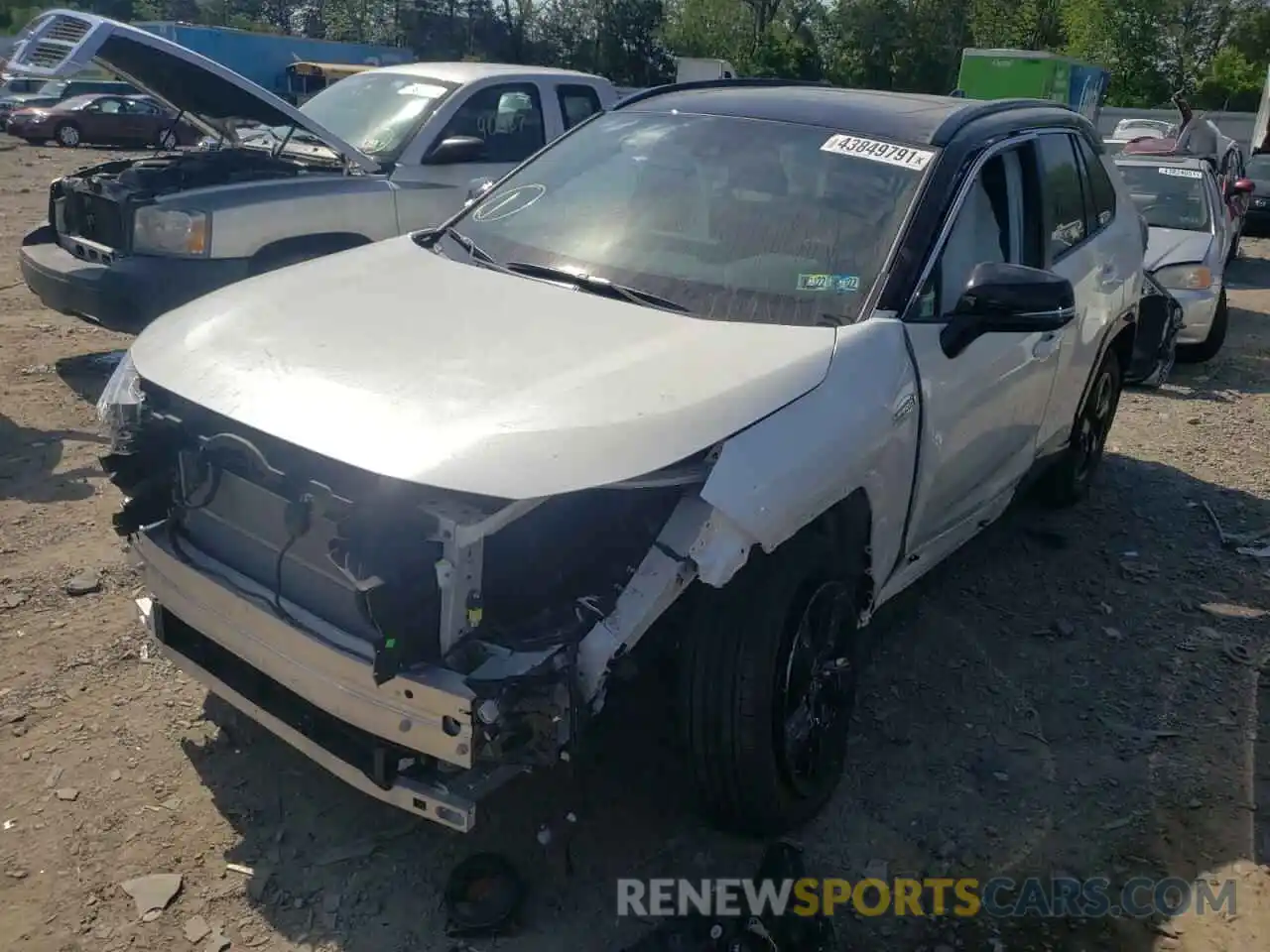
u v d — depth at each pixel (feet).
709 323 10.38
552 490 7.86
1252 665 14.02
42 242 22.44
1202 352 30.37
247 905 9.25
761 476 8.70
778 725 9.60
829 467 9.31
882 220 11.49
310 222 21.45
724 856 10.08
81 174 22.59
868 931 9.39
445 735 7.98
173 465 9.99
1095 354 16.43
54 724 11.32
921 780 11.41
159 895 9.26
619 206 12.37
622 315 10.43
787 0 187.83
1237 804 11.31
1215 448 22.84
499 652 8.20
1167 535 18.15
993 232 12.79
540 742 8.34
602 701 8.52
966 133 12.64
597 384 8.93
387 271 11.60
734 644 9.29
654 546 8.56
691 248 11.55
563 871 9.75
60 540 15.34
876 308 10.75
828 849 10.34
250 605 9.05
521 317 10.24
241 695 9.59
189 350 9.88
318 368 9.21
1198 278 29.27
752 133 12.83
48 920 8.95
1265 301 42.50
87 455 18.43
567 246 12.00
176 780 10.63
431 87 25.48
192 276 20.04
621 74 202.90
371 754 8.73
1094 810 11.12
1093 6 163.53
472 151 22.52
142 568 10.18
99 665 12.37
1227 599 15.89
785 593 9.46
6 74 19.77
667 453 8.28
